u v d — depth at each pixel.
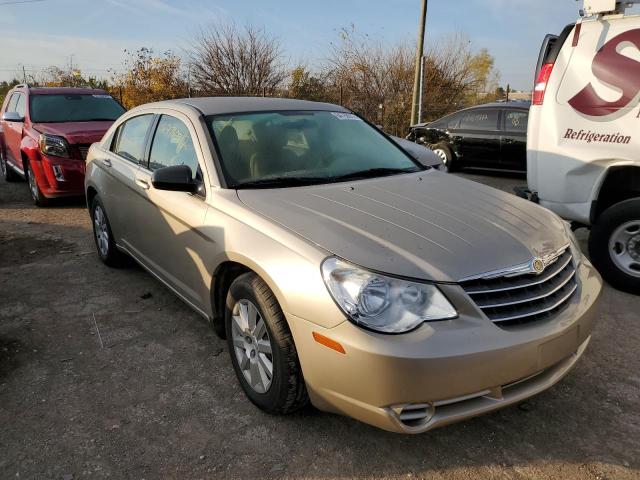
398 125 19.16
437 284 2.25
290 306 2.39
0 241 5.98
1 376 3.20
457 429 2.69
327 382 2.31
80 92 8.95
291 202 2.90
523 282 2.43
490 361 2.19
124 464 2.45
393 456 2.50
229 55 19.30
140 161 4.10
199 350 3.50
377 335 2.17
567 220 4.66
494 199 3.20
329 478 2.37
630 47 4.11
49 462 2.46
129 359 3.39
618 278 4.40
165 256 3.67
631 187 4.38
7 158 9.62
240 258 2.70
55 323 3.90
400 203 2.92
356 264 2.29
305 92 19.78
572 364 2.62
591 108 4.30
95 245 5.77
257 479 2.36
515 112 10.16
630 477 2.36
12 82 31.27
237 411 2.84
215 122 3.50
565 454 2.51
